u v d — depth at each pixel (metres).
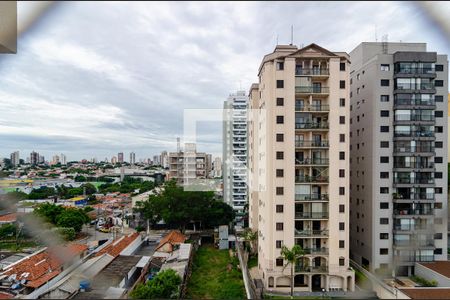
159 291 27.28
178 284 29.80
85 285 29.02
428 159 39.16
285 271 33.72
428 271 35.00
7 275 33.12
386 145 39.28
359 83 43.06
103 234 61.12
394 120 39.16
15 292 30.73
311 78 35.12
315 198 34.78
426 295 27.59
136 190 100.19
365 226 40.78
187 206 57.72
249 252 44.72
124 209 77.31
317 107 35.09
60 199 84.75
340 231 34.22
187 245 45.28
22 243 49.56
